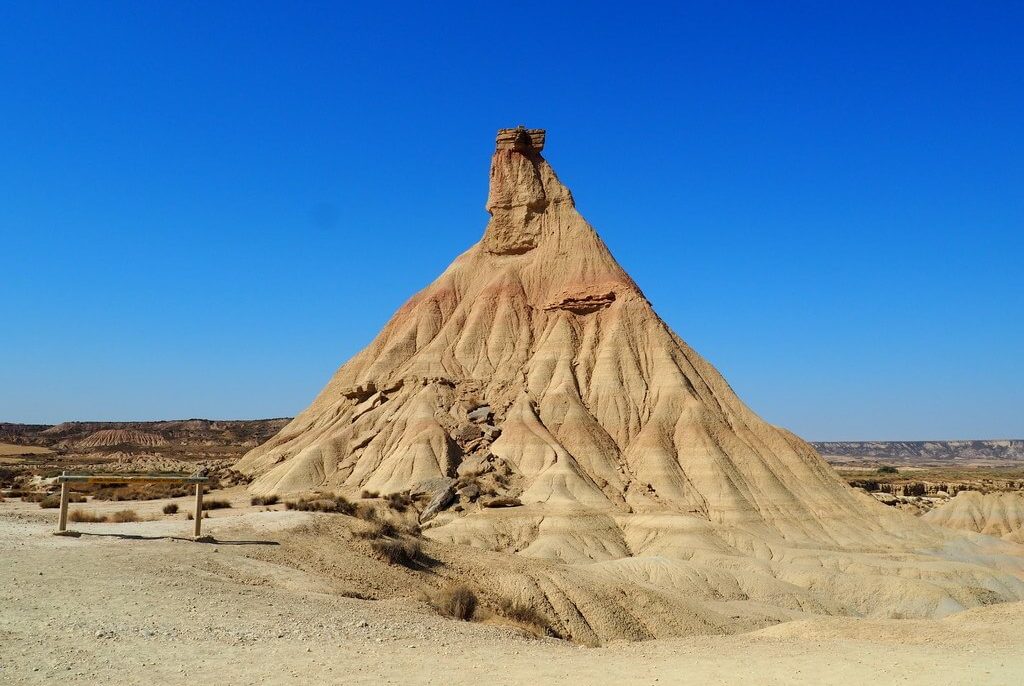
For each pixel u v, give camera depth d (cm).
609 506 8219
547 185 12950
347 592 2983
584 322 11450
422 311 12188
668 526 7650
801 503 9025
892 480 18775
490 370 10912
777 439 10062
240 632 2016
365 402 10750
